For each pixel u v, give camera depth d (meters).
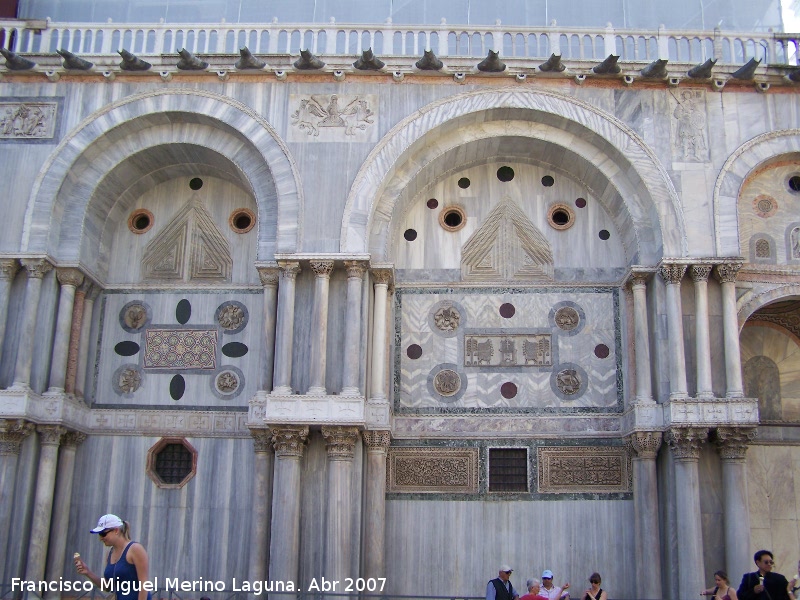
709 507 18.75
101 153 21.25
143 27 21.56
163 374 21.22
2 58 21.16
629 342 20.55
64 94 21.12
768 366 22.30
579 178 21.95
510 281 21.52
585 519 20.05
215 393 21.02
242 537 19.97
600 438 20.50
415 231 21.89
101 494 20.44
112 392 21.16
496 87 20.81
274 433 18.75
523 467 20.52
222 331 21.39
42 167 20.62
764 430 21.88
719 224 19.98
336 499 18.45
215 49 23.48
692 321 19.75
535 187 22.11
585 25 24.66
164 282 21.81
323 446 19.09
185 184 22.48
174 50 21.69
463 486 20.31
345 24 21.30
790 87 20.83
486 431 20.62
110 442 20.78
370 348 20.08
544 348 21.12
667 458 19.33
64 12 25.19
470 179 22.19
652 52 22.53
